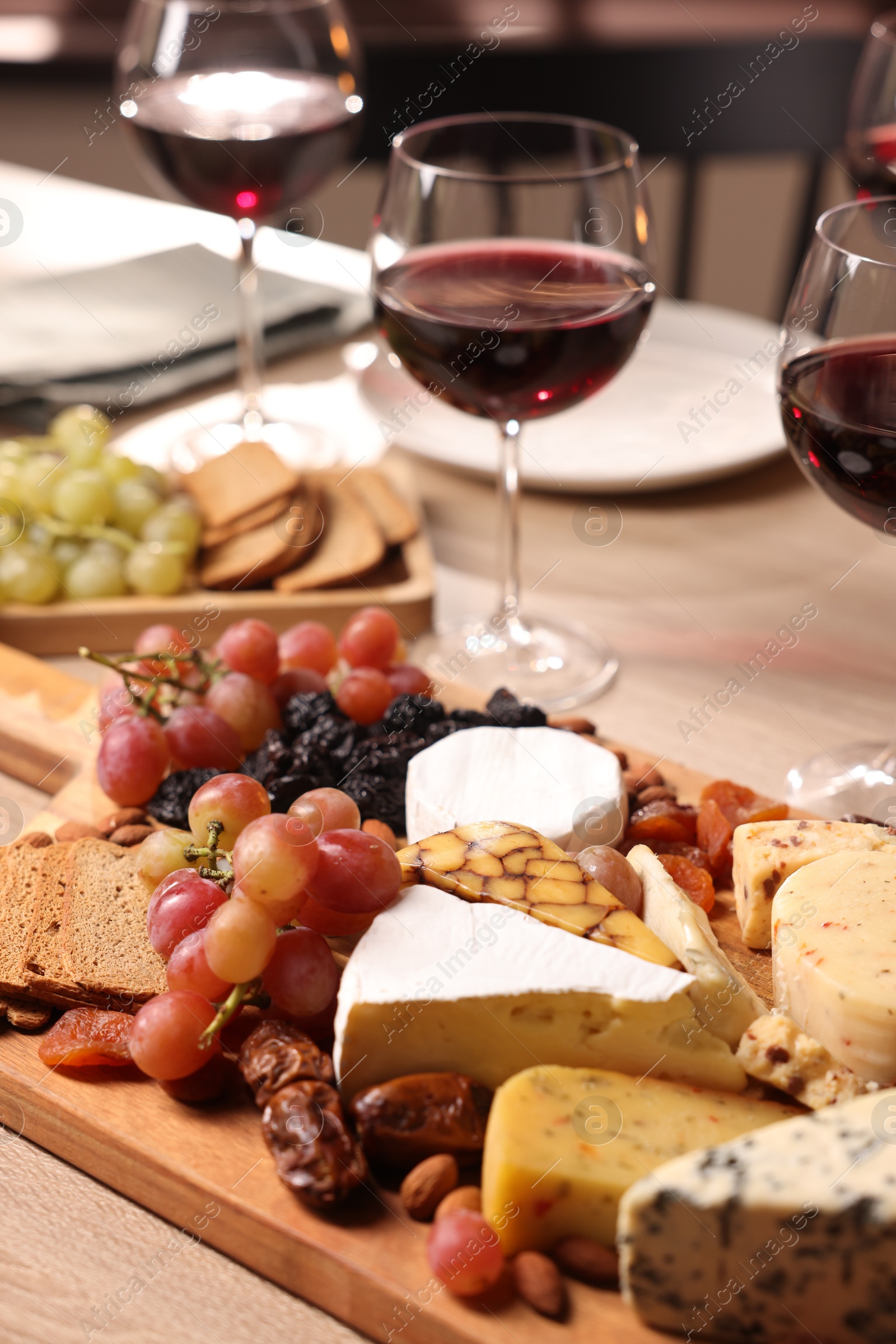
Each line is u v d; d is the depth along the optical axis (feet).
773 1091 2.56
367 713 3.63
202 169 4.58
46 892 3.08
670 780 3.50
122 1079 2.63
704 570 4.53
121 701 3.58
